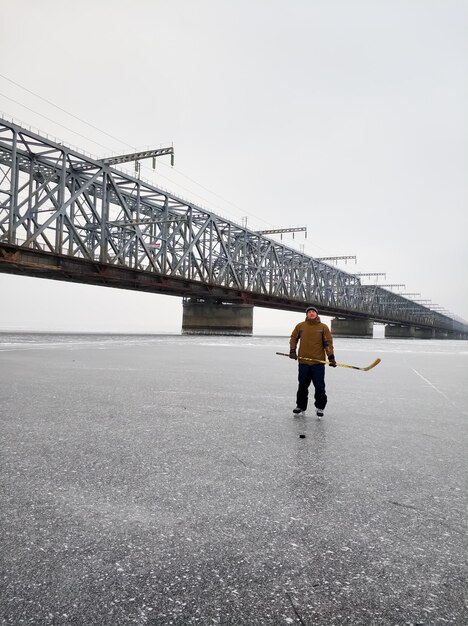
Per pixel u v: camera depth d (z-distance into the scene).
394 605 2.07
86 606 2.02
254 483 3.67
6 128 43.09
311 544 2.64
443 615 2.01
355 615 2.00
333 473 3.96
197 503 3.22
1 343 27.16
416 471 4.04
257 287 82.69
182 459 4.30
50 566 2.34
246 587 2.20
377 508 3.19
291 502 3.27
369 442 5.07
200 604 2.06
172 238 71.00
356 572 2.35
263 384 10.13
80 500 3.24
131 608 2.02
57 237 48.09
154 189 62.03
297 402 6.67
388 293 152.75
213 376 11.50
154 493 3.40
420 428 5.83
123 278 56.00
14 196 43.09
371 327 133.25
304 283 103.06
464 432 5.62
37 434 5.13
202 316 81.62
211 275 72.31
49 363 14.08
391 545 2.64
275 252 90.06
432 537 2.75
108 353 19.59
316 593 2.16
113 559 2.42
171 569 2.34
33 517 2.93
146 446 4.73
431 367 16.36
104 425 5.66
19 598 2.06
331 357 6.42
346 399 8.34
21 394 7.93
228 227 78.50
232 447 4.77
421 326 184.88
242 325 78.88
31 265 44.84
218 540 2.67
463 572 2.37
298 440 5.12
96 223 58.22
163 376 11.21
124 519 2.93
